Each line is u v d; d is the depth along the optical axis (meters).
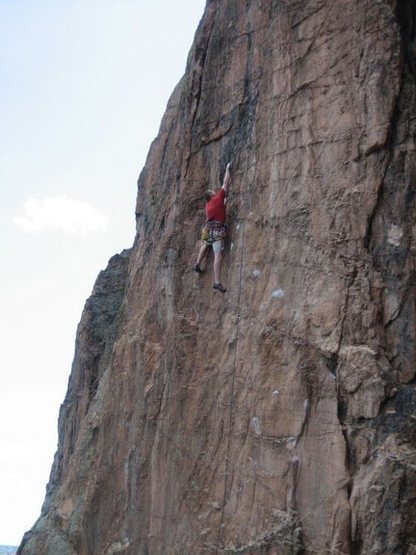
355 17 15.70
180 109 20.22
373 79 15.23
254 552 14.59
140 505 18.03
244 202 17.02
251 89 17.62
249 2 18.19
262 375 15.52
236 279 16.77
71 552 20.59
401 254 14.61
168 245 18.95
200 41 19.34
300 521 14.20
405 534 12.98
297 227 15.70
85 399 26.08
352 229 14.95
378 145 14.96
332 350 14.50
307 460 14.40
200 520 16.05
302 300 15.23
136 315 20.36
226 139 18.02
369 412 13.91
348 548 13.45
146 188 23.02
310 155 15.83
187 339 17.59
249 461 15.36
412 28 15.63
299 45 16.50
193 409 16.98
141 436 18.52
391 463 13.30
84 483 21.91
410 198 14.77
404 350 14.23
